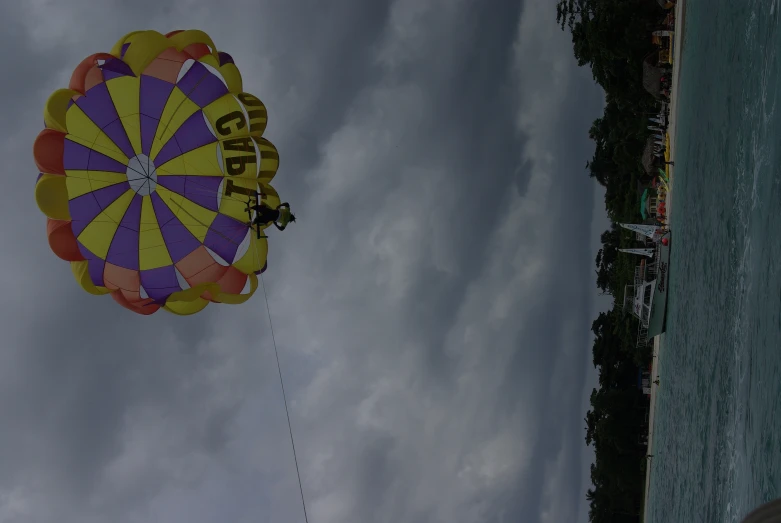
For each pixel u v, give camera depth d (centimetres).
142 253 1683
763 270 1747
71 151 1598
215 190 1716
